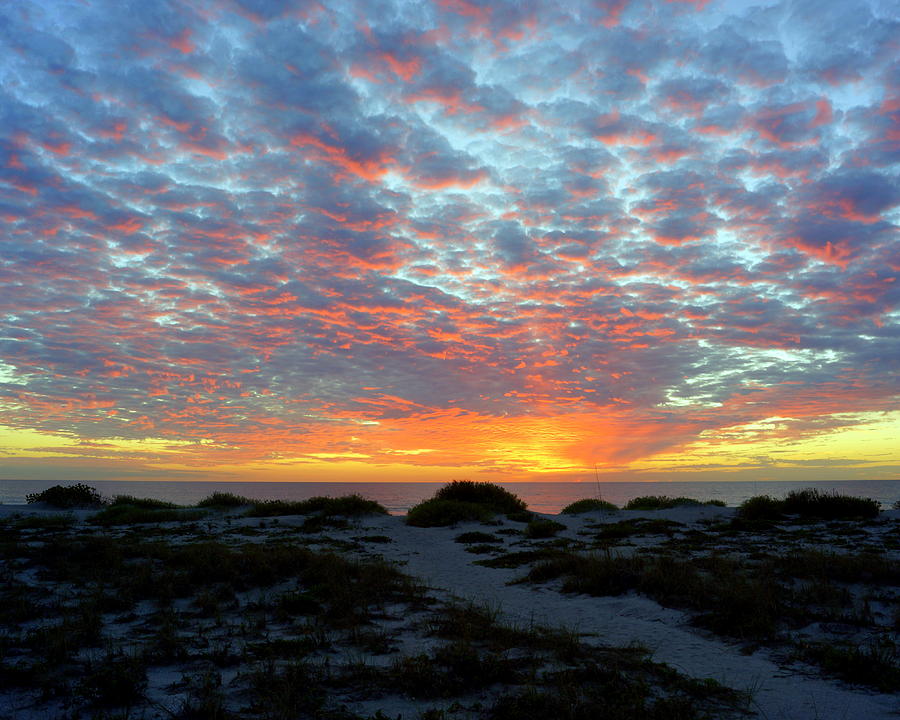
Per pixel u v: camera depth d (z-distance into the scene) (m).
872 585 9.48
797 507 22.75
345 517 22.27
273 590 9.90
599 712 4.85
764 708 5.19
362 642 6.96
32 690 5.25
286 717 4.58
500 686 5.58
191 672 5.80
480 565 13.72
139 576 9.97
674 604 9.00
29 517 21.61
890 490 82.38
